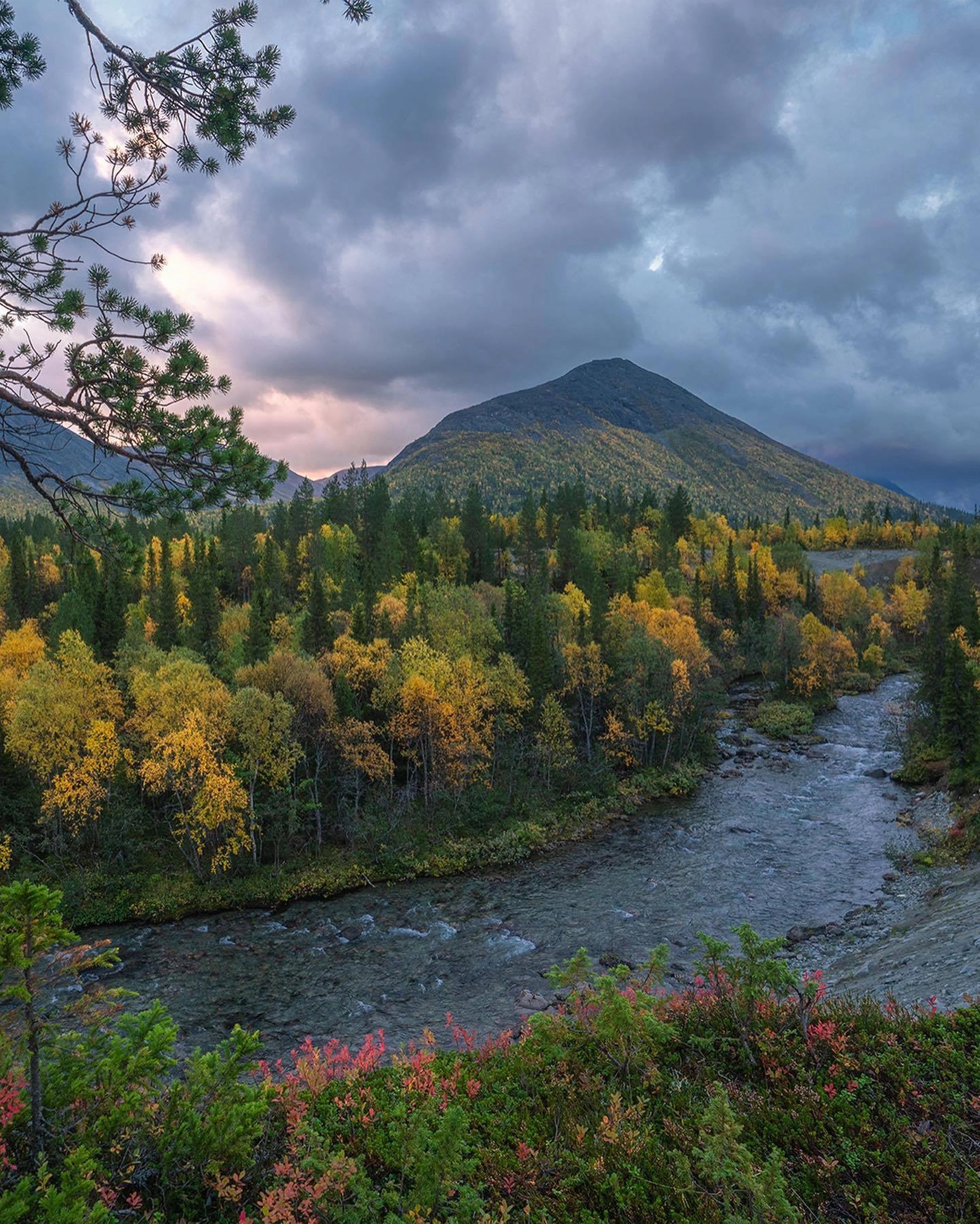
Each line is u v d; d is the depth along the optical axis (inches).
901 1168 356.5
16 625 3607.3
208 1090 348.2
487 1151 387.2
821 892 1515.7
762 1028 514.3
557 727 2417.6
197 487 321.7
